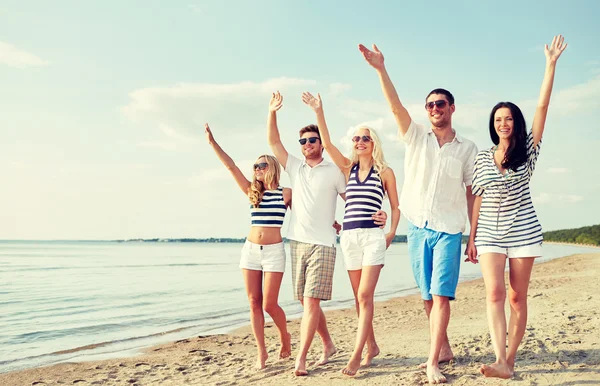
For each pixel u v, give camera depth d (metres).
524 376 3.73
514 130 3.63
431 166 4.07
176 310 11.30
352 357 4.13
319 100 4.59
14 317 10.41
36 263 35.84
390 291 15.07
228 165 4.78
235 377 4.47
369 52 4.00
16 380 5.10
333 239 4.42
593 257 30.39
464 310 8.98
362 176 4.34
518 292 3.68
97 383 4.86
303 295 4.40
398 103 4.08
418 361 4.56
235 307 11.73
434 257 3.97
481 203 3.85
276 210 4.62
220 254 60.66
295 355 5.34
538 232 3.64
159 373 5.16
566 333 5.24
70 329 8.86
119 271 26.84
